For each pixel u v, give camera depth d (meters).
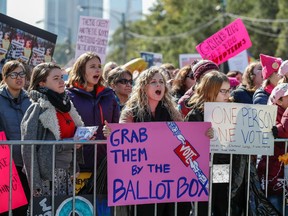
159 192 5.61
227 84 5.90
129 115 5.76
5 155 5.46
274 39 41.97
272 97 6.25
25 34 7.57
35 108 5.59
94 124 6.20
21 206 5.74
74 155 5.48
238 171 5.91
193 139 5.68
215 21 45.72
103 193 5.68
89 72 6.18
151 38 53.91
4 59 7.42
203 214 5.85
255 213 5.91
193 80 7.93
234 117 5.78
